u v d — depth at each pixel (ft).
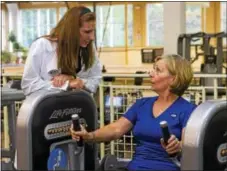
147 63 34.04
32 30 42.32
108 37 40.09
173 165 7.12
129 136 12.43
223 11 37.11
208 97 14.85
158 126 7.26
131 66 37.01
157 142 7.27
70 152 7.30
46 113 6.80
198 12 37.37
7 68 29.07
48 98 6.84
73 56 8.18
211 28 37.35
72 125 7.00
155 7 38.78
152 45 39.17
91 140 7.39
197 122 5.66
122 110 13.38
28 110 6.54
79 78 8.53
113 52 39.96
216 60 23.62
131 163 7.54
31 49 8.32
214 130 5.85
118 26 39.81
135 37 39.50
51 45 8.20
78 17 8.06
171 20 23.13
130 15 39.50
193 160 5.61
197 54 25.11
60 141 7.15
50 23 41.75
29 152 6.51
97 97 13.60
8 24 41.60
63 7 41.04
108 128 7.63
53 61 8.20
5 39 40.50
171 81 7.39
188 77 7.42
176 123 7.20
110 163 7.78
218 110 5.85
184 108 7.31
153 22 38.99
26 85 8.25
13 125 7.65
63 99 7.19
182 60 7.49
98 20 39.96
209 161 5.82
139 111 7.71
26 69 8.23
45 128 6.79
